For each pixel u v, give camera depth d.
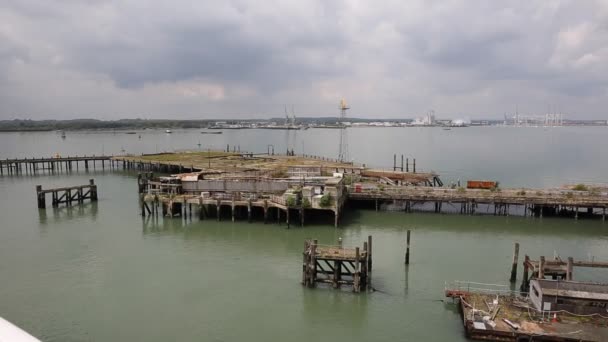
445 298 38.62
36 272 45.12
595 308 32.03
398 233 58.38
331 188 60.12
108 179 107.00
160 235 58.03
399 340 32.34
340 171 88.25
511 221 64.69
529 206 71.94
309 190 60.75
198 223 63.34
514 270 41.25
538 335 29.67
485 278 42.78
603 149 197.50
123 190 91.56
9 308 37.28
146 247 53.12
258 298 39.00
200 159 116.88
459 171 122.50
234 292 40.28
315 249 40.19
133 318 35.62
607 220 65.19
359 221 64.25
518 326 31.06
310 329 34.00
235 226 61.66
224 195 66.31
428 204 75.06
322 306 37.50
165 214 66.62
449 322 34.62
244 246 53.28
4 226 62.84
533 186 97.50
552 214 68.31
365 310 36.69
